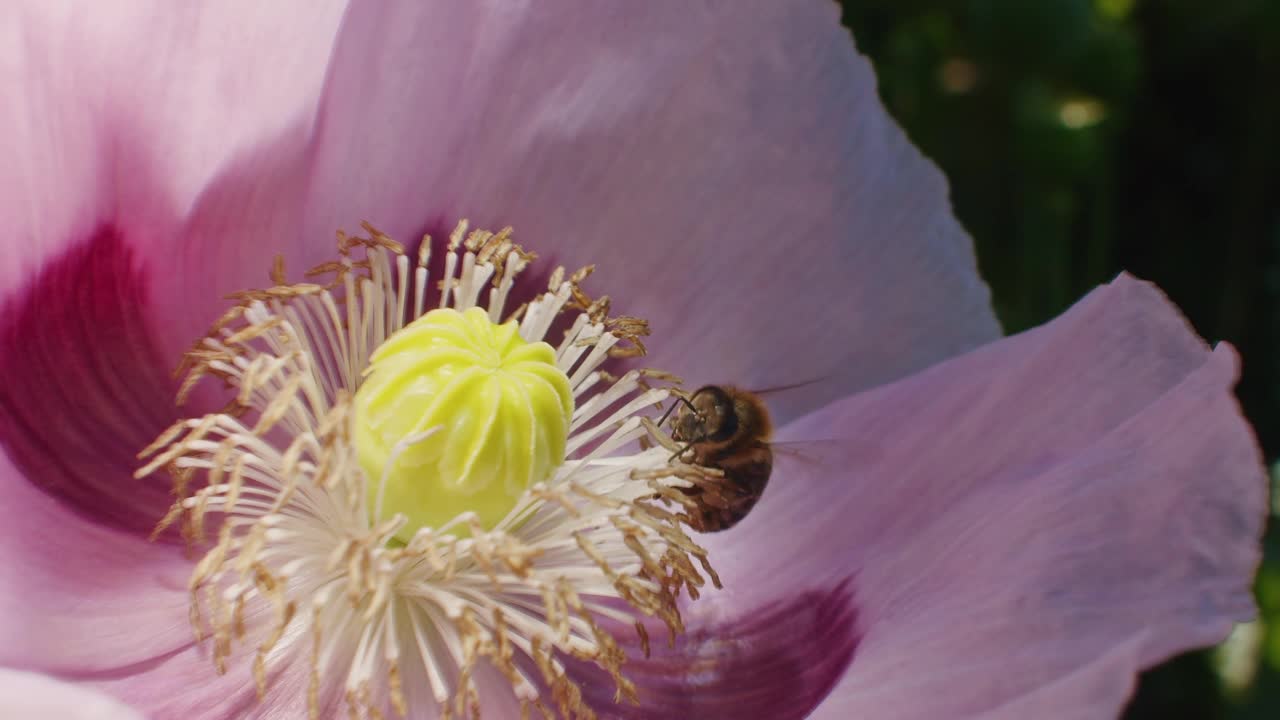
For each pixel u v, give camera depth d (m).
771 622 0.13
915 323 0.14
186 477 0.12
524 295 0.14
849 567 0.13
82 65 0.11
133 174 0.12
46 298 0.11
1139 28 0.23
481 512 0.12
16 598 0.11
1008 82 0.20
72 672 0.11
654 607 0.12
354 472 0.12
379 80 0.13
